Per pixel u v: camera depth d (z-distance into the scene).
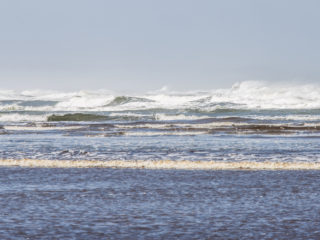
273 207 49.72
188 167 80.19
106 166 82.00
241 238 39.44
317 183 64.25
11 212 47.69
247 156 101.88
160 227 42.56
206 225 43.12
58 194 56.84
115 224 43.50
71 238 39.38
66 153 107.88
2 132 193.62
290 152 110.38
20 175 72.06
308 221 44.19
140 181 66.38
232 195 56.16
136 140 149.75
